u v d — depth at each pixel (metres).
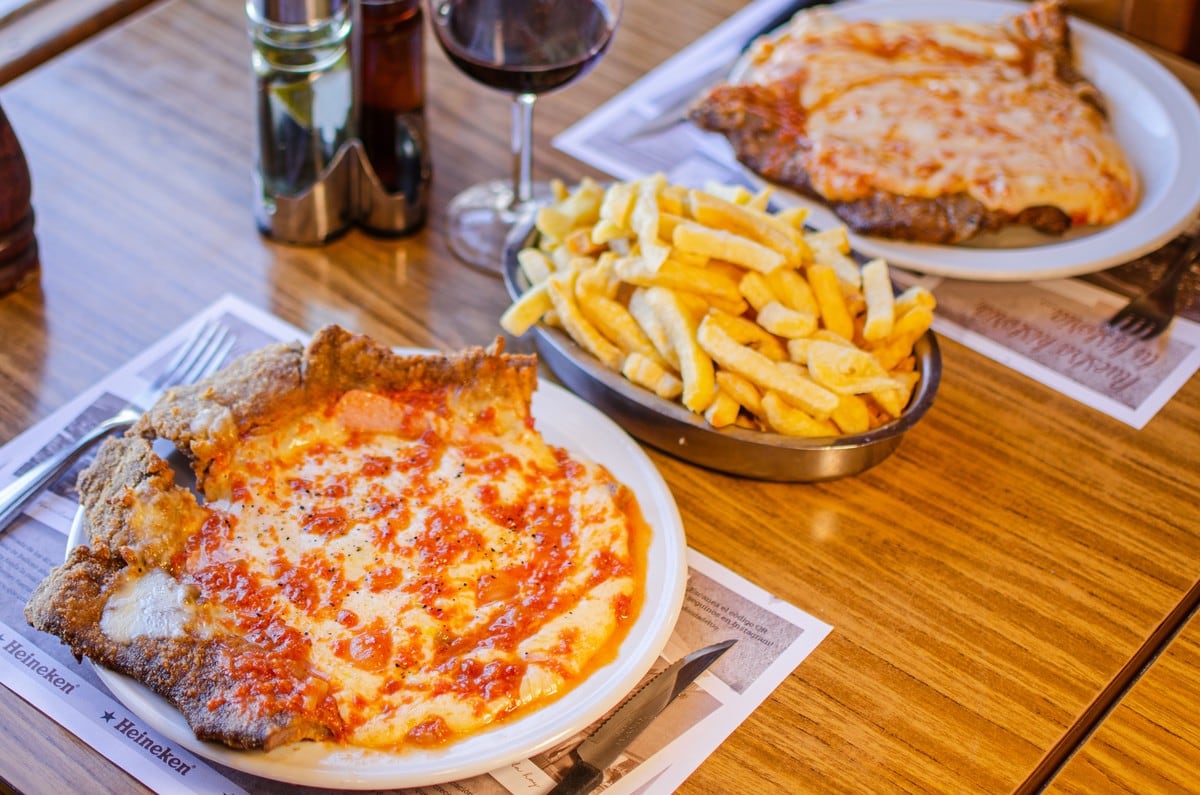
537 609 0.72
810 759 0.71
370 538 0.73
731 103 0.99
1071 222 0.94
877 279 0.83
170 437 0.75
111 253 0.95
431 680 0.69
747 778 0.70
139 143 1.02
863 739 0.72
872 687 0.74
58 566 0.74
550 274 0.85
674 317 0.80
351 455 0.76
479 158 1.03
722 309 0.83
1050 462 0.86
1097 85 1.06
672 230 0.83
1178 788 0.72
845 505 0.83
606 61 1.11
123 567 0.70
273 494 0.74
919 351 0.84
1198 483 0.85
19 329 0.89
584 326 0.82
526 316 0.83
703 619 0.77
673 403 0.81
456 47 0.88
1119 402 0.90
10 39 1.08
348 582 0.72
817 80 1.01
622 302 0.84
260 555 0.72
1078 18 1.15
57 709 0.72
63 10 1.11
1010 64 1.04
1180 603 0.79
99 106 1.05
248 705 0.66
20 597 0.76
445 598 0.72
